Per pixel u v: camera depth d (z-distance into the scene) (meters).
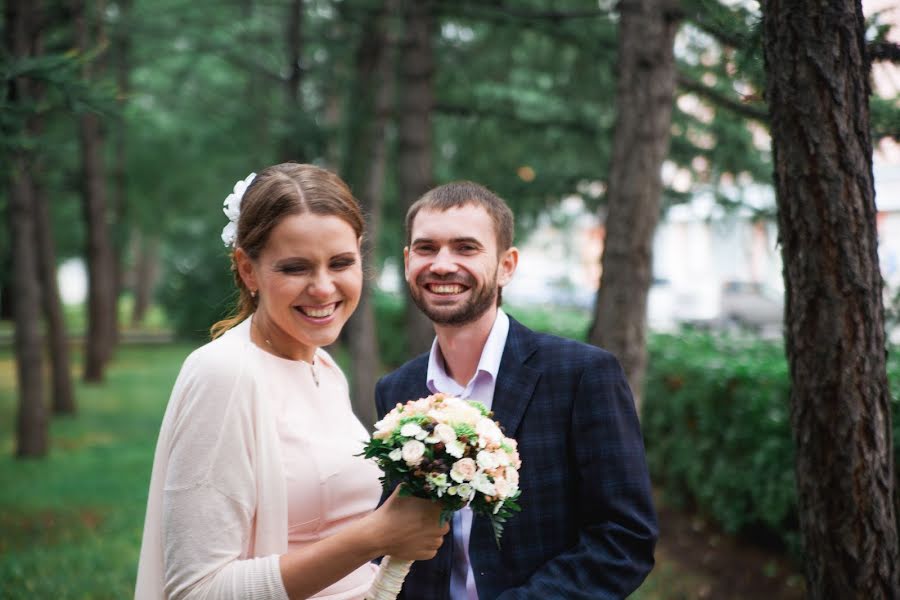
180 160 22.36
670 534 6.29
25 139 4.82
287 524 2.04
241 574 1.85
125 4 12.58
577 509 2.21
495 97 9.36
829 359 2.70
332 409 2.28
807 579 2.86
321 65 10.27
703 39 6.13
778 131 2.76
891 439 2.77
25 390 9.52
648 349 7.44
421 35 8.51
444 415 1.93
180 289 22.47
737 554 5.72
